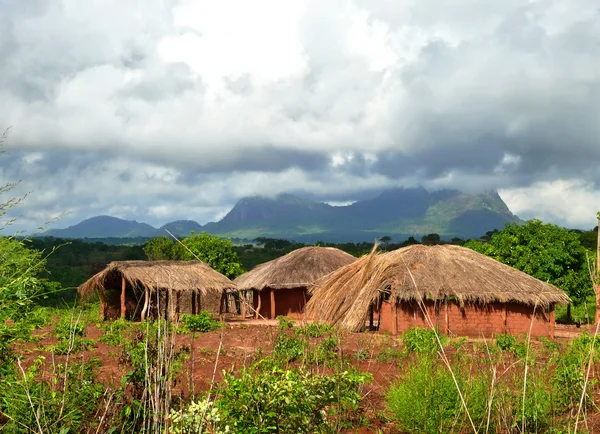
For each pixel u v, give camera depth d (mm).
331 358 11078
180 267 27594
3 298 6504
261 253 90438
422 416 7016
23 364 8727
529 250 30281
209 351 12531
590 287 29078
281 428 5262
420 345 12953
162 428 5504
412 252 22719
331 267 32875
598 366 10719
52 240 51688
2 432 5562
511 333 21469
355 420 7664
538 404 7270
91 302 28031
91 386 6469
